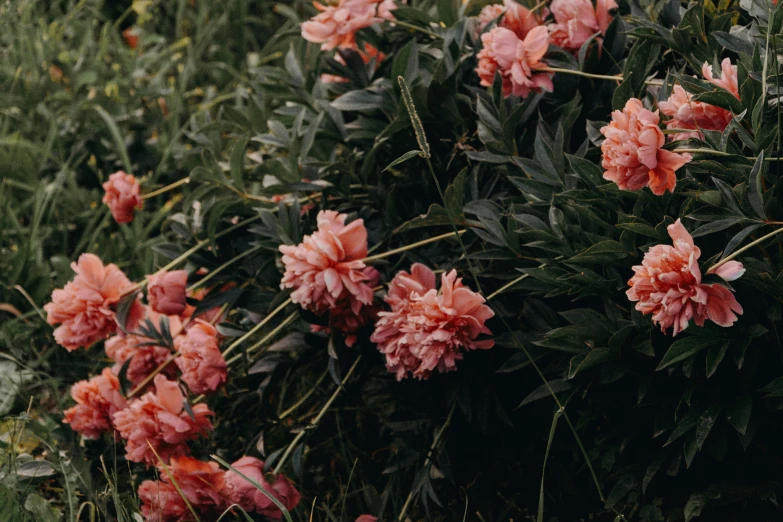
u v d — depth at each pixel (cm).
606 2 210
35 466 213
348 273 203
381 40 229
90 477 215
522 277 202
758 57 193
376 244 217
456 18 225
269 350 215
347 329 208
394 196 214
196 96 301
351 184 223
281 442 217
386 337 203
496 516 214
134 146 276
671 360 192
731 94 191
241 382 227
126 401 218
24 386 235
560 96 214
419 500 217
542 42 206
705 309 186
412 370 203
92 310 216
